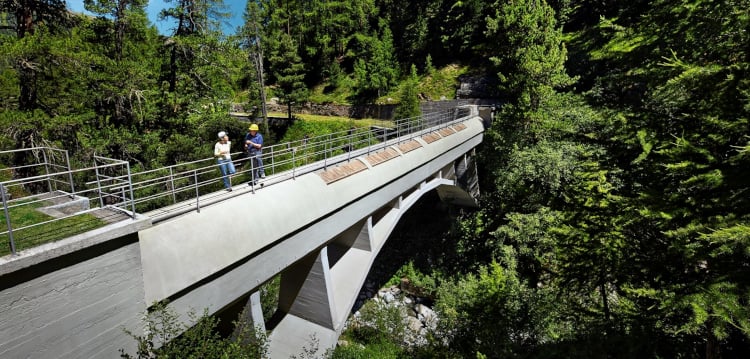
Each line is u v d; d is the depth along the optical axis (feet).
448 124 88.22
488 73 146.51
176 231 26.37
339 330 44.27
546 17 83.56
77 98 61.67
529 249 67.87
